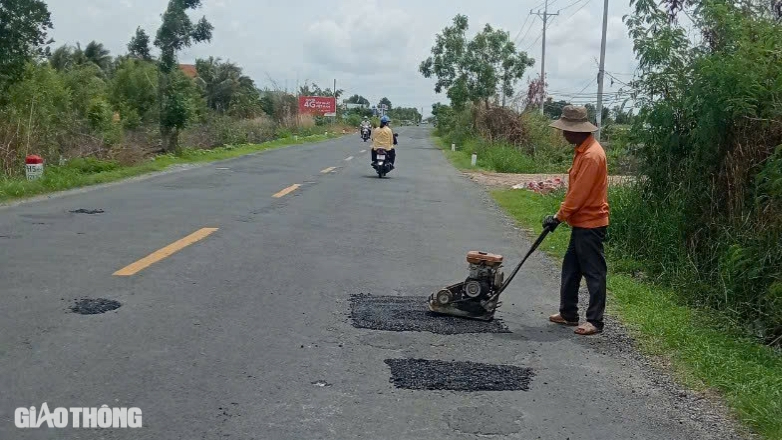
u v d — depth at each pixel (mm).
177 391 4598
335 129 70625
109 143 20328
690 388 5219
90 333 5582
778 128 7906
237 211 12258
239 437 4020
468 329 6238
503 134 34312
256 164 23281
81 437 3934
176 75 26484
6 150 15891
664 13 9938
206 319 6086
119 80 27516
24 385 4578
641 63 9766
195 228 10344
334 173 21000
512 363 5461
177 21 26453
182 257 8391
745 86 8055
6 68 16984
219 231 10180
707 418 4684
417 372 5137
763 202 7691
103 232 9773
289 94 58438
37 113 17734
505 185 20078
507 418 4453
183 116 24578
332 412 4406
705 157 8938
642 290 8172
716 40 9445
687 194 9148
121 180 16875
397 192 16672
